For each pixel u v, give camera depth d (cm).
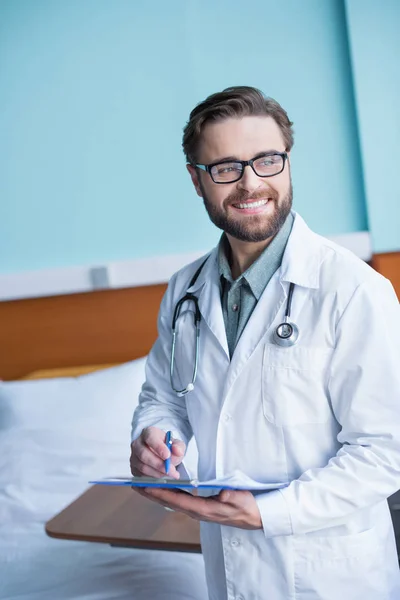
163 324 143
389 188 252
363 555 110
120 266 273
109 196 281
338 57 257
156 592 152
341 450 107
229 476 105
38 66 280
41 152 284
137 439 120
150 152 277
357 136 258
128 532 155
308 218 264
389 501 165
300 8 259
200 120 113
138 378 255
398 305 112
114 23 274
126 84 276
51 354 288
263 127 111
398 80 248
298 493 103
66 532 159
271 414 112
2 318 290
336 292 109
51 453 235
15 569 172
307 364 109
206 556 124
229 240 125
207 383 121
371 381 104
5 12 279
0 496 218
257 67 264
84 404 248
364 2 247
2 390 260
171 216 278
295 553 109
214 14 266
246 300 121
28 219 288
